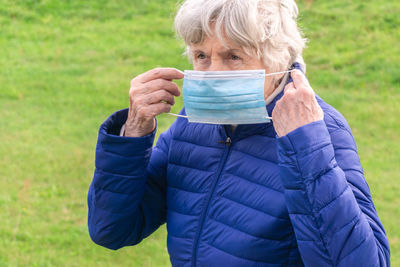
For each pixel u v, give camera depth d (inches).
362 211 70.3
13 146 310.0
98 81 419.2
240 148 78.4
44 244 219.6
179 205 82.7
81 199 257.0
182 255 80.9
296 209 67.7
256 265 74.7
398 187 265.9
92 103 379.6
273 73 72.4
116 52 477.1
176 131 85.3
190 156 82.6
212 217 78.4
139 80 79.5
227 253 76.2
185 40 75.1
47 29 524.7
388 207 246.8
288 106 68.8
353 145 75.6
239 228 75.7
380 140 325.1
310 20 509.7
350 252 65.5
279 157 69.3
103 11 564.1
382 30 484.7
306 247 67.3
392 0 534.6
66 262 205.5
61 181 273.6
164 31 518.6
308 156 66.8
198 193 81.0
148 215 88.5
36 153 302.4
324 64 442.3
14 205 250.2
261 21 72.1
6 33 511.8
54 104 377.7
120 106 377.1
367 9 520.4
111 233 84.6
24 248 216.2
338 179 66.7
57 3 570.9
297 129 67.6
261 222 74.2
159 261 203.6
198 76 74.4
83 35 513.7
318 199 66.0
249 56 73.2
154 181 88.1
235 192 77.1
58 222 237.6
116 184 81.8
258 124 77.4
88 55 472.7
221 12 70.8
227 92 72.7
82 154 302.7
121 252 210.2
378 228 70.1
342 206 65.8
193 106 76.3
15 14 546.3
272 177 75.1
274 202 73.9
